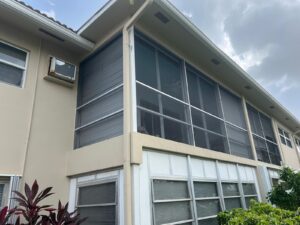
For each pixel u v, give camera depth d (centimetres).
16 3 471
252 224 358
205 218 499
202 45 634
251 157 840
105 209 418
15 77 500
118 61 528
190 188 492
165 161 464
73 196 489
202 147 611
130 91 456
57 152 514
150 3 468
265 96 971
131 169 394
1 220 327
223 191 605
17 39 521
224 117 768
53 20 530
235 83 853
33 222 355
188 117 595
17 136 461
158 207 412
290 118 1276
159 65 582
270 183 830
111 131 478
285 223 347
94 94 561
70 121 562
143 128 466
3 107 458
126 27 511
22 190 438
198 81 716
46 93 536
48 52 570
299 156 1449
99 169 444
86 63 626
